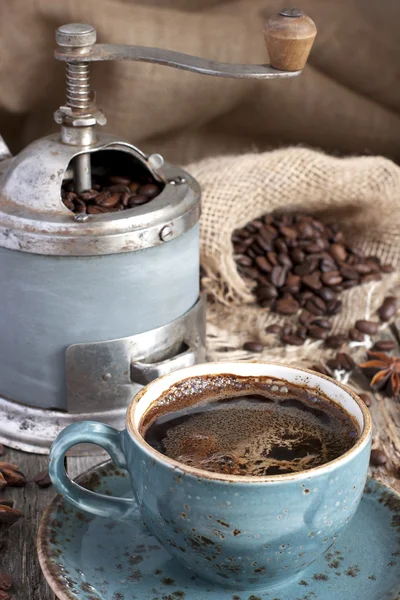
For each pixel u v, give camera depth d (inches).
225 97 38.6
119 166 31.1
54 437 28.9
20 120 37.8
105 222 27.5
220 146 40.6
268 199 36.9
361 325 34.7
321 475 22.1
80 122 28.3
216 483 21.9
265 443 23.4
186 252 29.3
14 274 27.9
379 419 31.0
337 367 32.8
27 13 35.6
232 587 23.2
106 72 36.8
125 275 28.0
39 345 28.5
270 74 27.1
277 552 22.4
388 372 31.9
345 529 24.0
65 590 22.6
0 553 25.7
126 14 36.3
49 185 27.9
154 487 22.5
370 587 23.1
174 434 23.6
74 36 27.8
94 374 28.5
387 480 28.6
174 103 38.1
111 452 23.6
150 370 28.7
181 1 37.8
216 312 35.9
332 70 39.4
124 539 24.2
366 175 37.1
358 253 37.9
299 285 36.6
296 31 26.5
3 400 29.3
